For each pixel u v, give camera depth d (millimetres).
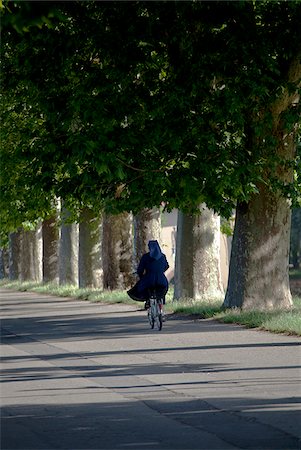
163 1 74188
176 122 74938
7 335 72125
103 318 87000
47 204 117750
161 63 76812
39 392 39562
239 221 81500
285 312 74438
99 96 75062
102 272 140125
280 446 27062
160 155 75562
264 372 43500
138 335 66375
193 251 98000
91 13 76188
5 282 198250
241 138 77438
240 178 76062
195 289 98062
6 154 104812
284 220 81438
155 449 27016
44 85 77500
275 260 81000
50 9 21578
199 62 74750
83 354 55219
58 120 75812
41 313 99875
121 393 38562
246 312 76438
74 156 72938
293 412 32594
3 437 29375
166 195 76312
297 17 76125
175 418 32125
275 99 76562
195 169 75125
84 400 36906
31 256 192375
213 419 31703
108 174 73062
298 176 84312
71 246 157750
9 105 106125
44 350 58750
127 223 125875
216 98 74625
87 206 129125
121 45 75812
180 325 73375
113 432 29891
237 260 81312
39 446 27875
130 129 74688
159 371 45344
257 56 75062
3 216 137875
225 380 41156
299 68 77250
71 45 76188
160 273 70812
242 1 71688
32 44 76562
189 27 75188
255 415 32188
